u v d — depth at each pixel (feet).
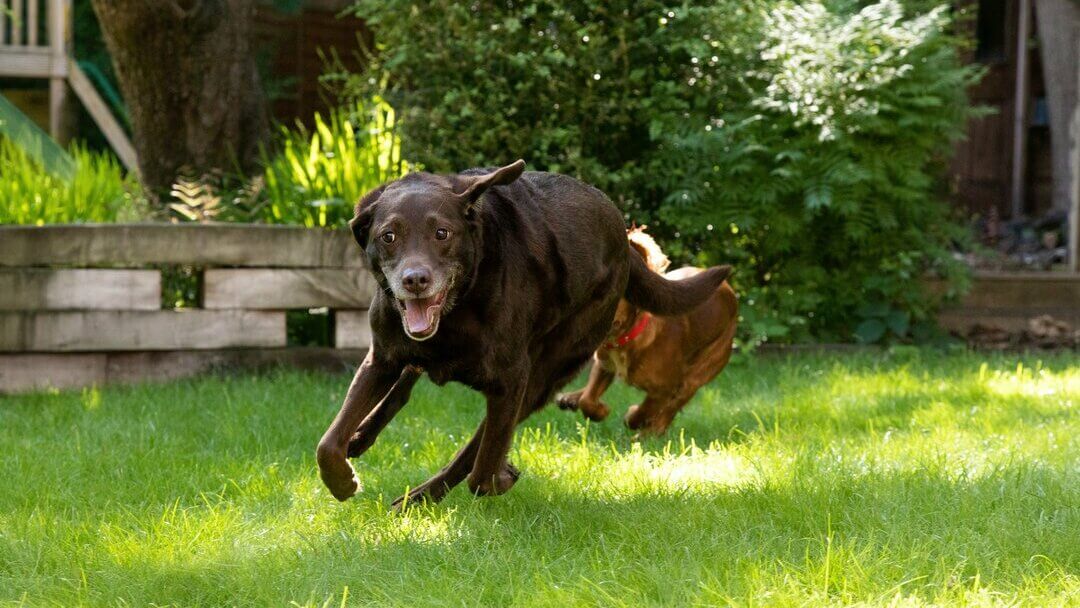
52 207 26.11
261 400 20.75
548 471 15.39
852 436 17.90
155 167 29.89
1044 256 38.88
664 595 10.16
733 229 28.60
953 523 12.17
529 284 12.79
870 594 10.00
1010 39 53.11
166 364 23.76
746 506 13.10
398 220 11.55
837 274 29.32
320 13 50.80
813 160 27.68
